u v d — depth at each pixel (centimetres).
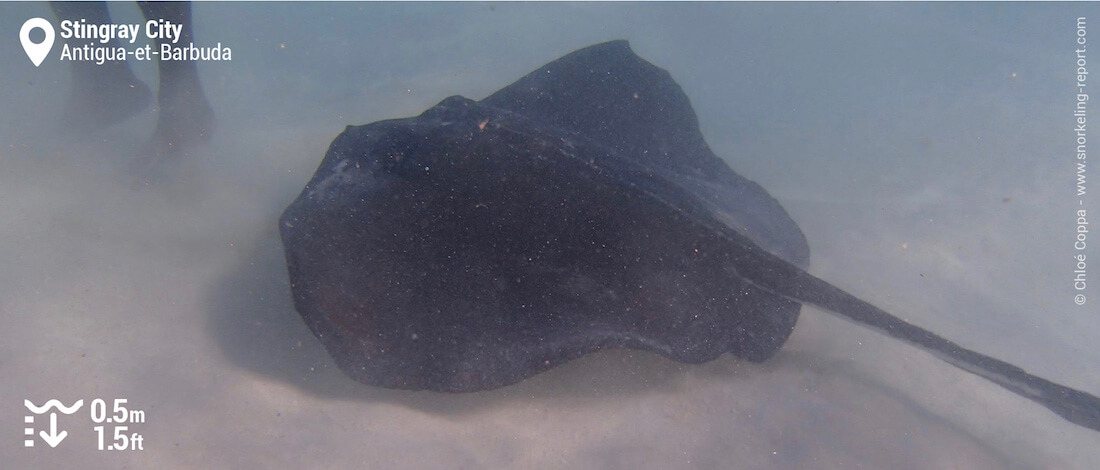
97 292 374
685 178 484
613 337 335
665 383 370
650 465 317
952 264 520
